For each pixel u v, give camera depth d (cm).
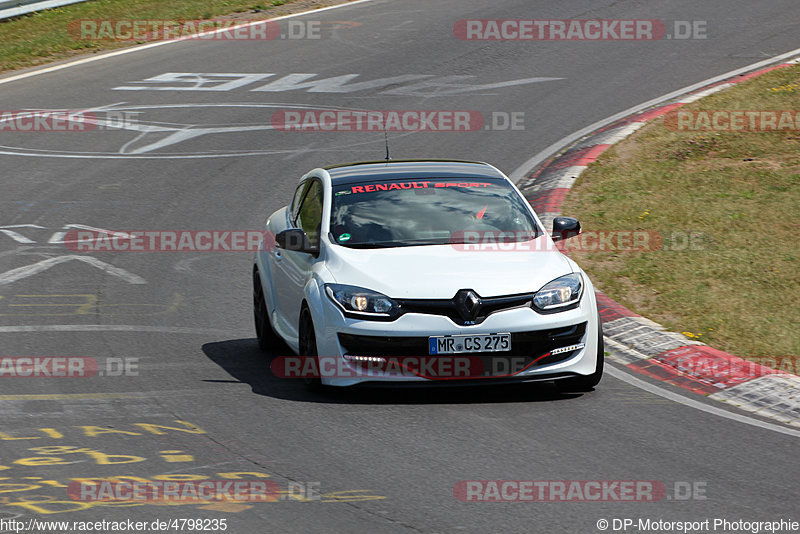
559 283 2792
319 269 2897
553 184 5244
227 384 2917
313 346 2812
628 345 3275
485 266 2820
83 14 9850
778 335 3316
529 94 7162
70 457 2284
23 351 3247
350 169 3356
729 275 3900
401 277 2764
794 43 8075
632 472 2222
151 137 6512
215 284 4153
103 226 4956
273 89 7550
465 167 3384
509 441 2420
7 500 2023
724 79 7194
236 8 10238
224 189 5538
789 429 2558
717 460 2308
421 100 7138
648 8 9475
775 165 5322
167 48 8856
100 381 2930
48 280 4147
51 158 6103
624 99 6912
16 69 8231
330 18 9781
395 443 2398
